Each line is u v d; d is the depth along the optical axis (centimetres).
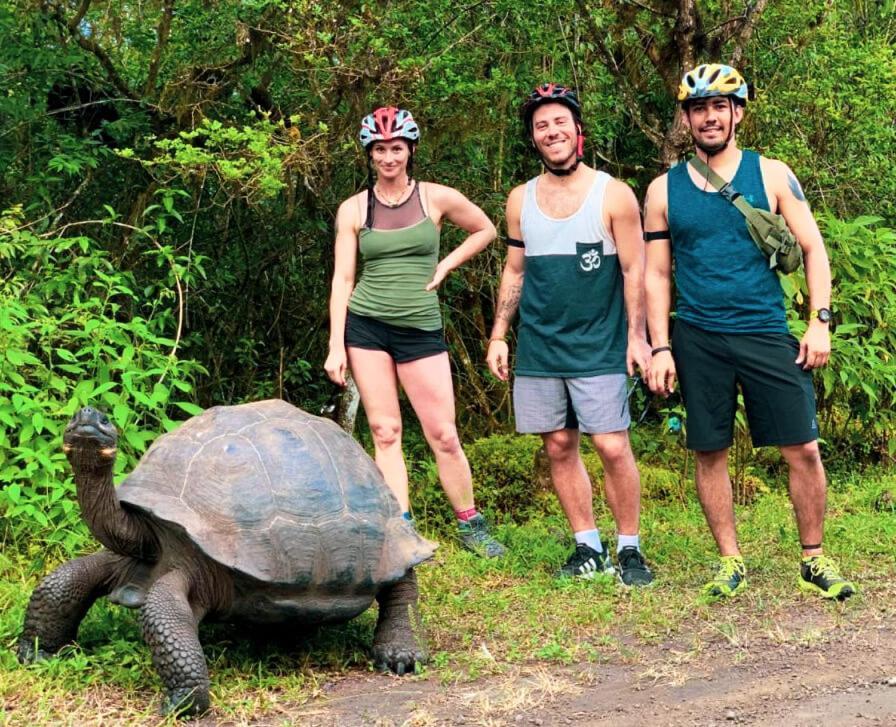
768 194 441
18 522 484
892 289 726
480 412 751
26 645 358
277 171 541
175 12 674
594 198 464
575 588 466
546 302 474
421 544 377
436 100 607
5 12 598
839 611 430
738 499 658
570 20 662
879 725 311
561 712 331
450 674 362
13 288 538
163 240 657
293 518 343
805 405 442
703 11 710
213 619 354
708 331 445
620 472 474
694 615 430
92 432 334
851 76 718
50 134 631
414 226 506
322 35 563
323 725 321
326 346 730
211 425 366
